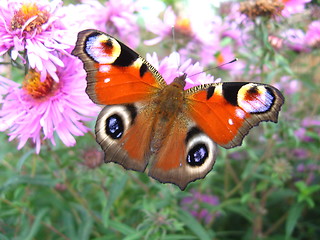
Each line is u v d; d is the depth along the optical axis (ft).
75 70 0.30
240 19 0.41
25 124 0.29
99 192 0.41
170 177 0.26
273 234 0.48
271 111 0.24
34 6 0.29
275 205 0.50
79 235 0.37
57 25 0.29
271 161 0.42
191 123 0.27
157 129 0.27
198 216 0.44
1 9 0.28
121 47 0.25
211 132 0.26
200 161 0.26
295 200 0.46
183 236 0.35
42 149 0.34
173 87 0.27
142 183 0.36
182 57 0.44
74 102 0.29
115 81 0.26
